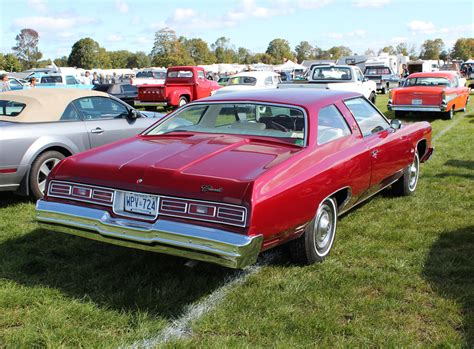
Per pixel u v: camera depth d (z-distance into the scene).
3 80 16.73
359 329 3.16
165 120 4.77
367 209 5.74
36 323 3.24
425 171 7.71
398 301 3.53
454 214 5.55
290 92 4.87
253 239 3.16
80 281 3.86
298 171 3.65
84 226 3.63
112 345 2.98
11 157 5.73
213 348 2.94
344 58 40.16
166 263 4.18
